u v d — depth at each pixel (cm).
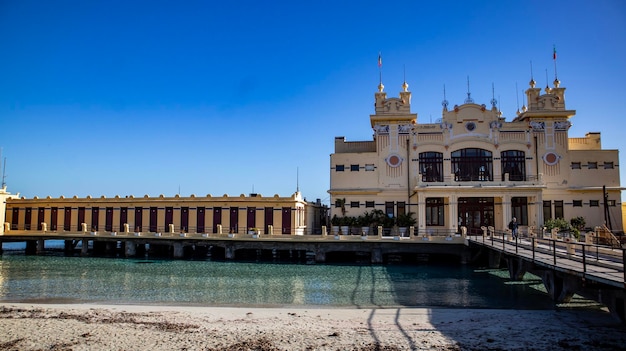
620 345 1708
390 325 2036
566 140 5288
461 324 2050
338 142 5875
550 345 1712
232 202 5438
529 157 5253
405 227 5084
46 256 5347
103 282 3431
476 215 5094
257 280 3538
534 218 4856
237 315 2253
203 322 2095
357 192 5372
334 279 3584
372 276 3744
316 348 1688
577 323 2050
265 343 1750
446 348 1681
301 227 5619
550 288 2634
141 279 3581
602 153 5294
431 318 2181
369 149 5825
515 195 4878
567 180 5234
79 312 2300
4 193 6075
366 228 4944
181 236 5041
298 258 5069
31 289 3144
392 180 5388
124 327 1991
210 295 2934
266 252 5288
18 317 2178
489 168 5266
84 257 5219
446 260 4869
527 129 5297
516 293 2942
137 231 5434
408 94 5472
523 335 1852
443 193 4944
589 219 5197
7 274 3844
